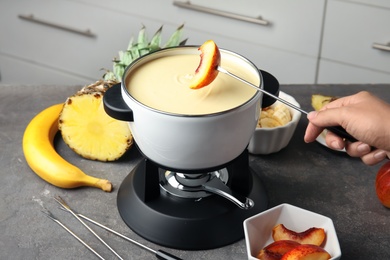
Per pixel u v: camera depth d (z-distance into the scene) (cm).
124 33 204
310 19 175
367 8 166
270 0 176
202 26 191
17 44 226
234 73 83
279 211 84
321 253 75
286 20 178
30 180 99
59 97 121
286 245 79
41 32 218
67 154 105
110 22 204
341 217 91
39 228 89
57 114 109
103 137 101
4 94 121
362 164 103
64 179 95
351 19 170
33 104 118
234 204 87
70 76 225
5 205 93
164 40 200
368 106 81
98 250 84
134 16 199
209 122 71
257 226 83
